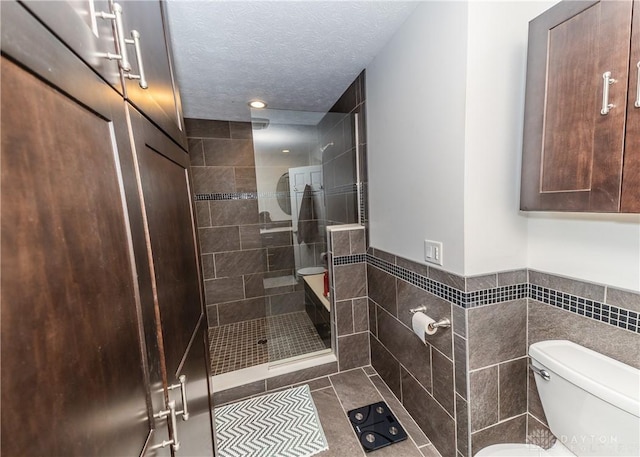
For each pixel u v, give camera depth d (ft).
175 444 2.10
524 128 3.30
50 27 1.15
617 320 2.95
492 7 3.35
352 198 6.81
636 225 2.77
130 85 1.89
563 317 3.48
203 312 3.85
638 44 2.23
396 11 4.14
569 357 3.17
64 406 1.13
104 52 1.59
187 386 2.67
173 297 2.48
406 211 4.82
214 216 9.01
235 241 9.27
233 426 5.19
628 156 2.35
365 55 5.31
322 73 5.93
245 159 9.12
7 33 0.95
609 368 2.90
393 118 4.96
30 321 1.00
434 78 3.88
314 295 8.22
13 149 0.97
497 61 3.44
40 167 1.09
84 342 1.28
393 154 5.06
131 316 1.70
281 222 8.43
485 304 3.72
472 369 3.73
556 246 3.51
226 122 8.87
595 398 2.76
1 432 0.86
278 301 8.80
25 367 0.97
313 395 5.93
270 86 6.43
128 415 1.58
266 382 6.17
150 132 2.24
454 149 3.63
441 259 4.04
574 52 2.69
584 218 3.19
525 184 3.33
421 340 4.64
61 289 1.16
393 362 5.67
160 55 2.78
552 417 3.31
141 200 1.94
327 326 7.33
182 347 2.63
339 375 6.57
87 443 1.24
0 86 0.92
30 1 1.05
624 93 2.34
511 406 3.95
